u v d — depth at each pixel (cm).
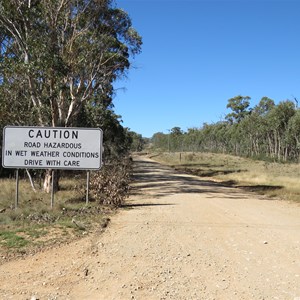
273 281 514
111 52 1852
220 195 1809
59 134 1088
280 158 6419
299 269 573
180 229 877
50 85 1580
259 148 7938
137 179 2827
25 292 458
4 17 1547
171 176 3259
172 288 480
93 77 1823
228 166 5122
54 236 737
